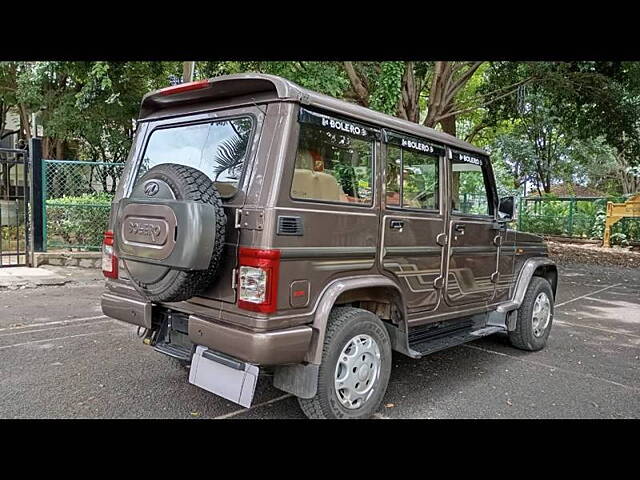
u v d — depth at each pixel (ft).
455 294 14.07
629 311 24.80
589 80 40.01
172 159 11.71
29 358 14.82
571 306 25.96
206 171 10.82
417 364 15.83
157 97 11.84
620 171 85.30
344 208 10.52
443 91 40.09
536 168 75.82
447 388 13.73
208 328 9.68
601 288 31.65
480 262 15.08
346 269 10.60
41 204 29.27
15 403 11.76
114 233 10.53
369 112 11.34
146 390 12.71
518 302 16.58
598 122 44.50
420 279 12.74
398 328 12.30
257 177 9.53
